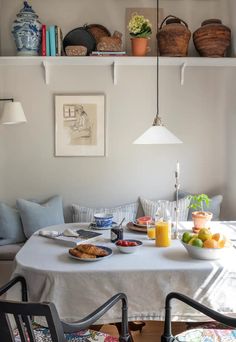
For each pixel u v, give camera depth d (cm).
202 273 184
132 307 185
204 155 370
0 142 364
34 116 362
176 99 365
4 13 358
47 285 182
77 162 367
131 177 369
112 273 182
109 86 362
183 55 344
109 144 366
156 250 212
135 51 342
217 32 338
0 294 177
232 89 366
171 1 364
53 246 223
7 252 306
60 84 360
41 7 360
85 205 369
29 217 328
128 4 361
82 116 362
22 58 339
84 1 360
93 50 353
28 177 367
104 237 239
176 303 186
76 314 184
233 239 232
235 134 366
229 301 186
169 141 254
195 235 206
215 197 357
